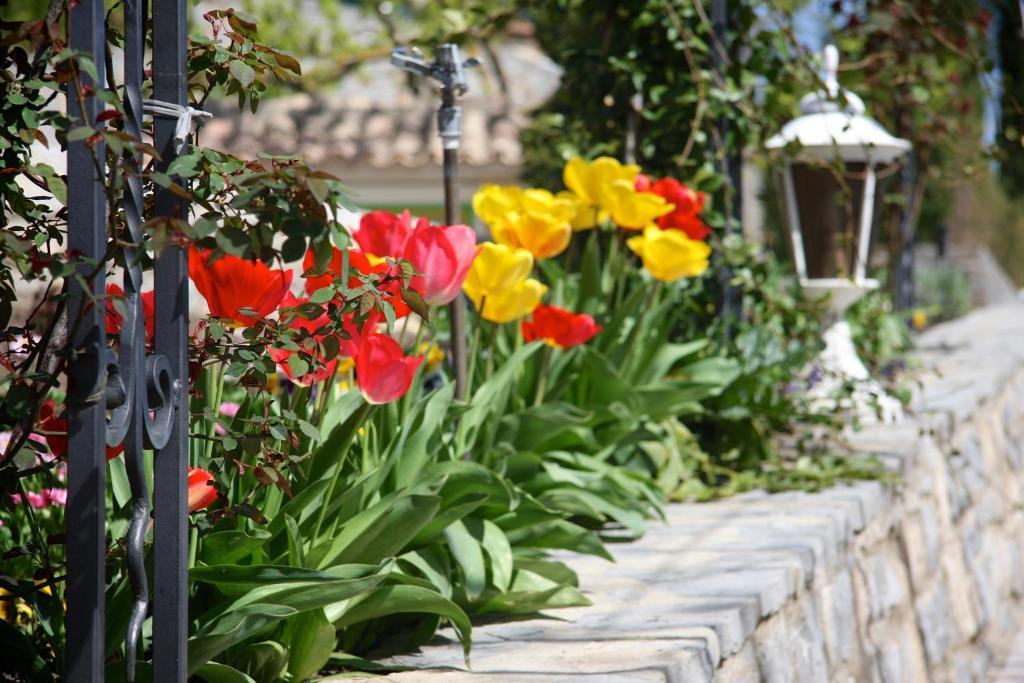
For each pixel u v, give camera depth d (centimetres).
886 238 759
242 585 179
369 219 216
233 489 199
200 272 167
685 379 388
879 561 380
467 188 1077
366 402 198
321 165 1083
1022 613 639
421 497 201
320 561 197
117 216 164
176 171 150
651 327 385
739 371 391
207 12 175
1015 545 666
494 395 278
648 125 466
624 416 333
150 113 157
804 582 289
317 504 205
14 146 171
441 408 243
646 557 294
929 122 674
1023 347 795
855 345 584
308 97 1198
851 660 329
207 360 168
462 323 283
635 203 338
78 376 141
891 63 555
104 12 147
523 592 240
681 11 442
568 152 466
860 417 494
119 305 139
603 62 462
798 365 431
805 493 373
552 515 259
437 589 225
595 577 274
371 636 226
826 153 478
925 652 423
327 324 173
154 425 153
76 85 139
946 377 643
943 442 489
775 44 433
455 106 290
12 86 163
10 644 168
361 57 1132
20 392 145
